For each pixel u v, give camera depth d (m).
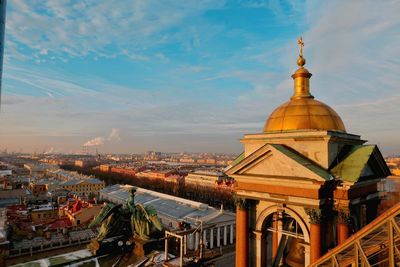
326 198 22.92
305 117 25.56
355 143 26.48
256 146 27.69
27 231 100.75
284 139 25.47
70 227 103.81
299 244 24.64
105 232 36.34
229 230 103.50
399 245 18.25
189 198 190.38
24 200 158.62
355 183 22.25
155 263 31.33
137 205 38.50
